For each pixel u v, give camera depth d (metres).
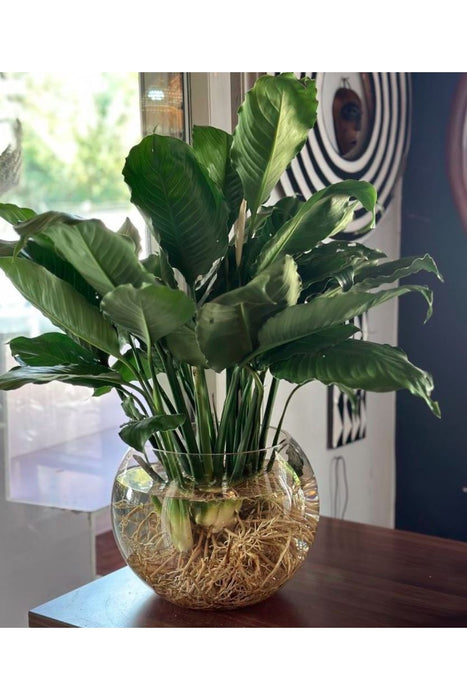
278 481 0.98
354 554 1.22
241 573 0.97
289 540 0.99
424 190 2.38
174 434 0.98
